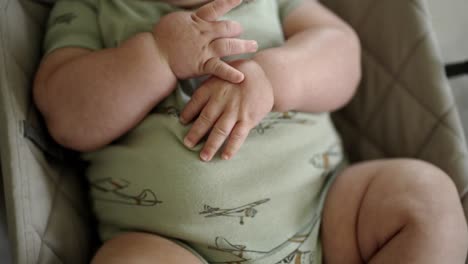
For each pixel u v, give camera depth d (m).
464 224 0.68
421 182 0.72
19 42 0.76
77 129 0.72
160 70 0.70
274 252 0.72
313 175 0.78
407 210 0.69
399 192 0.72
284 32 0.90
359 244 0.75
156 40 0.70
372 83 0.96
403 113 0.90
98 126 0.71
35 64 0.79
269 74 0.72
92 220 0.83
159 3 0.79
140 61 0.69
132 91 0.70
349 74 0.83
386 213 0.71
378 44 0.94
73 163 0.83
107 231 0.76
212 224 0.70
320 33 0.83
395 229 0.69
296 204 0.75
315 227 0.76
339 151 0.87
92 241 0.81
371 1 0.95
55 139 0.75
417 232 0.67
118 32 0.78
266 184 0.73
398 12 0.91
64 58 0.75
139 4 0.79
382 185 0.74
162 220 0.71
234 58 0.77
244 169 0.72
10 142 0.67
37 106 0.74
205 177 0.70
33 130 0.71
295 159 0.77
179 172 0.70
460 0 1.00
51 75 0.73
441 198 0.69
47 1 0.88
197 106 0.71
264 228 0.72
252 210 0.71
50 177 0.75
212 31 0.69
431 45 0.87
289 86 0.73
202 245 0.70
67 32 0.78
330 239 0.77
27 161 0.69
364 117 0.98
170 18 0.71
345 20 0.98
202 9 0.70
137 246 0.67
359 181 0.78
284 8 0.91
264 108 0.70
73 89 0.70
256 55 0.74
